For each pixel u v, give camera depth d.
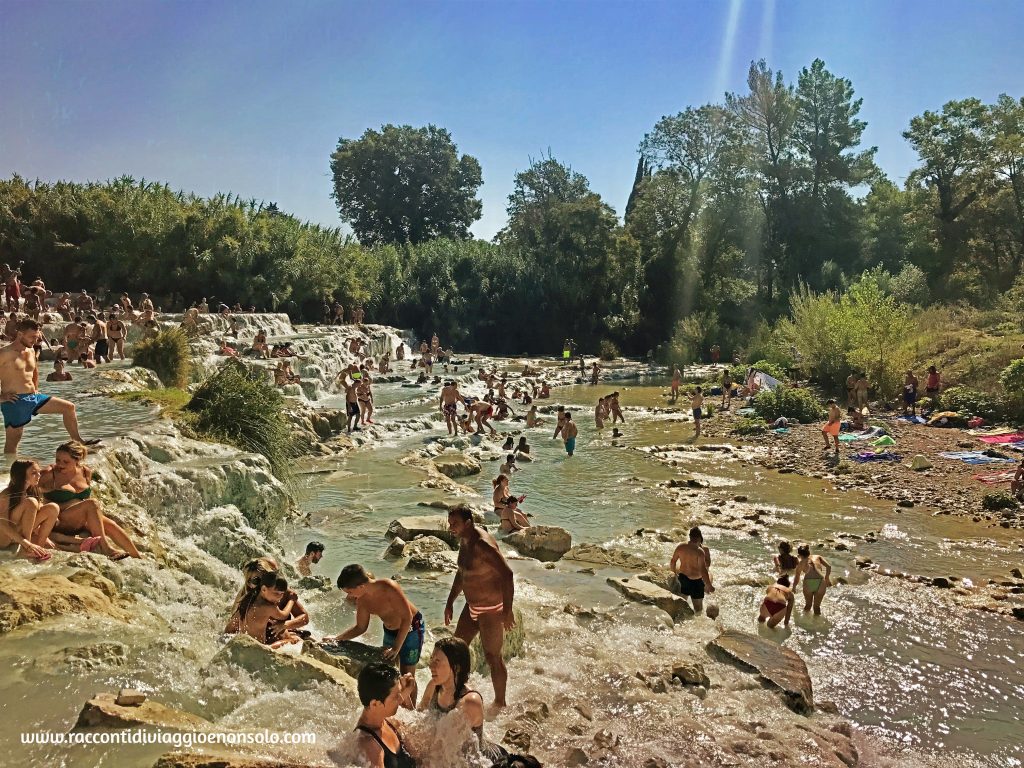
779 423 27.31
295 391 26.25
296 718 5.73
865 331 32.03
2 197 40.47
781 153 63.94
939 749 7.58
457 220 82.88
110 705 5.14
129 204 41.12
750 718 7.78
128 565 8.35
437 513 15.16
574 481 19.77
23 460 7.89
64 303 29.27
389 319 54.84
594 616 10.31
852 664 9.50
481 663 8.29
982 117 61.44
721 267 61.47
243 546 11.18
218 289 42.66
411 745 5.46
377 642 8.65
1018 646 9.95
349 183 78.44
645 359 56.56
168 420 13.91
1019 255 62.97
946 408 26.95
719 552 13.94
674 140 61.62
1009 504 16.59
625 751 6.74
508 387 37.72
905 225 65.62
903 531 15.20
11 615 6.29
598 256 59.00
